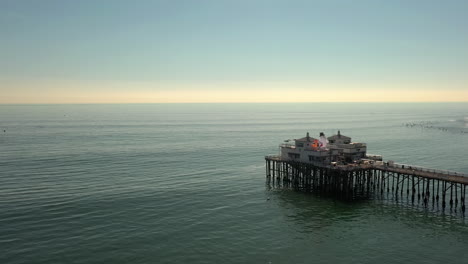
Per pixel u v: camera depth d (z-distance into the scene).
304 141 86.81
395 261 47.38
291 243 53.19
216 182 90.88
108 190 81.25
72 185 85.50
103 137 196.00
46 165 111.19
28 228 57.50
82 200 73.00
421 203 71.75
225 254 49.41
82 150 144.25
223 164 116.69
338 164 79.69
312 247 51.84
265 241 53.91
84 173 99.94
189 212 66.94
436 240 53.81
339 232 57.41
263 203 73.00
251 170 106.94
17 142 168.62
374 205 70.94
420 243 52.88
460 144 160.88
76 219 62.00
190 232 57.06
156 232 56.81
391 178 95.12
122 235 55.38
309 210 68.38
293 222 61.94
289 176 97.25
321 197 76.88
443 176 67.69
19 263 46.00
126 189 82.44
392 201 73.44
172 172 103.00
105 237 54.53
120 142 173.50
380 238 54.84
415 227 59.09
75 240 53.22
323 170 79.12
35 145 158.12
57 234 55.31
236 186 86.81
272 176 97.94
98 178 93.75
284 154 91.50
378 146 157.75
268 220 63.00
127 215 64.56
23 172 100.31
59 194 77.19
